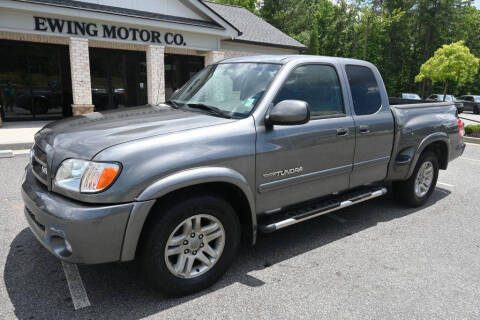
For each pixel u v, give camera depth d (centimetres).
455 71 2642
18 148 834
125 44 1338
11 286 287
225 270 299
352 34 4325
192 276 280
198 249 280
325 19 4250
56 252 244
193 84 394
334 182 374
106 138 259
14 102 1313
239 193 296
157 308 265
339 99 375
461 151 555
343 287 299
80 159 245
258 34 1964
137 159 243
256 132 299
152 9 1343
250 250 362
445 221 454
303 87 342
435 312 269
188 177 255
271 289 293
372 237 400
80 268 317
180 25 1377
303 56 359
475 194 578
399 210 492
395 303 279
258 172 302
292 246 373
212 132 279
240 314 261
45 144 281
